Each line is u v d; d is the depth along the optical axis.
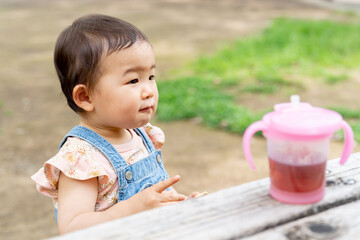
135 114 1.56
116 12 12.79
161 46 8.74
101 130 1.65
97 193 1.57
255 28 10.22
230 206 1.15
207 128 4.96
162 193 1.40
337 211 1.14
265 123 1.11
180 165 4.13
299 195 1.15
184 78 6.38
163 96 5.63
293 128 1.05
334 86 6.22
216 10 12.98
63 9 13.51
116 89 1.54
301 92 5.99
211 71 6.93
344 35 8.76
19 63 7.77
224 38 9.28
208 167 4.09
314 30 9.17
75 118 5.34
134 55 1.54
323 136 1.07
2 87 6.49
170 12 12.71
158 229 1.07
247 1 14.78
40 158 4.32
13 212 3.42
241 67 7.09
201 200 1.18
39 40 9.46
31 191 3.73
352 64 7.10
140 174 1.66
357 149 4.23
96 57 1.53
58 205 1.54
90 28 1.59
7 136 4.79
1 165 4.15
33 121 5.24
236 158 4.24
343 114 5.08
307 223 1.09
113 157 1.60
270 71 6.77
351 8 13.04
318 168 1.13
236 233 1.05
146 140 1.79
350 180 1.26
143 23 11.06
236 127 4.84
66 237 1.05
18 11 13.33
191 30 10.17
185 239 1.03
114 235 1.05
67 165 1.53
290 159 1.12
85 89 1.58
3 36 9.90
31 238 3.10
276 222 1.09
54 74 7.12
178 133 4.84
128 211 1.40
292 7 13.37
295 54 7.58
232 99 5.70
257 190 1.22
